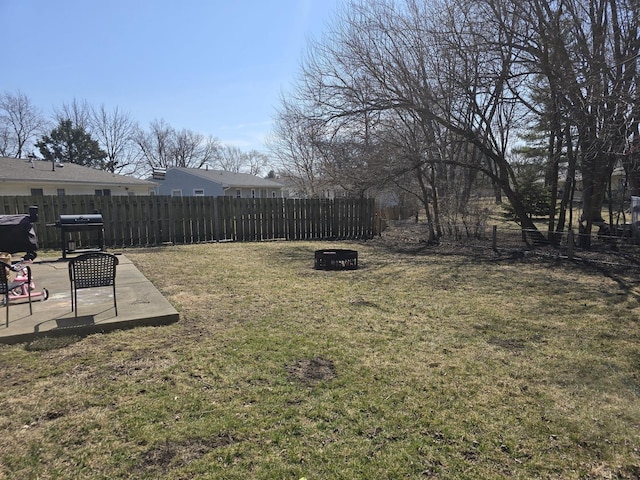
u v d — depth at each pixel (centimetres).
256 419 256
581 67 848
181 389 294
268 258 938
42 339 383
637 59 769
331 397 285
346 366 337
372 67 1130
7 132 3806
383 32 1159
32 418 254
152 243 1160
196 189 3000
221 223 1260
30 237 557
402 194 1798
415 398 285
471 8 1015
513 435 244
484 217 1245
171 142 5228
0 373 314
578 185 1795
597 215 1501
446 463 218
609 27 910
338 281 683
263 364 338
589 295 587
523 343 396
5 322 413
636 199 1106
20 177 1709
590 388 304
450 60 1062
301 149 2612
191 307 506
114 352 358
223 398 281
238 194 3161
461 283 671
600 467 217
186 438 236
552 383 311
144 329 420
